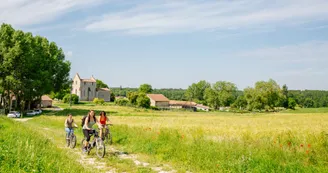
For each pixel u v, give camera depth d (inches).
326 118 2386.8
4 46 2474.2
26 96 2677.2
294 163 414.3
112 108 4013.3
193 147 542.6
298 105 7652.6
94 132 569.0
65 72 3245.6
